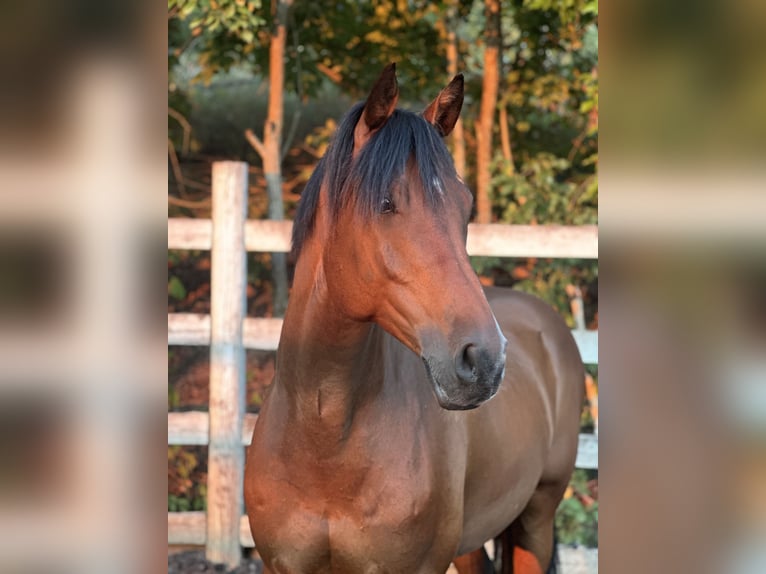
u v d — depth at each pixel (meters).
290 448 1.89
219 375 3.77
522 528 2.89
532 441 2.53
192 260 6.32
